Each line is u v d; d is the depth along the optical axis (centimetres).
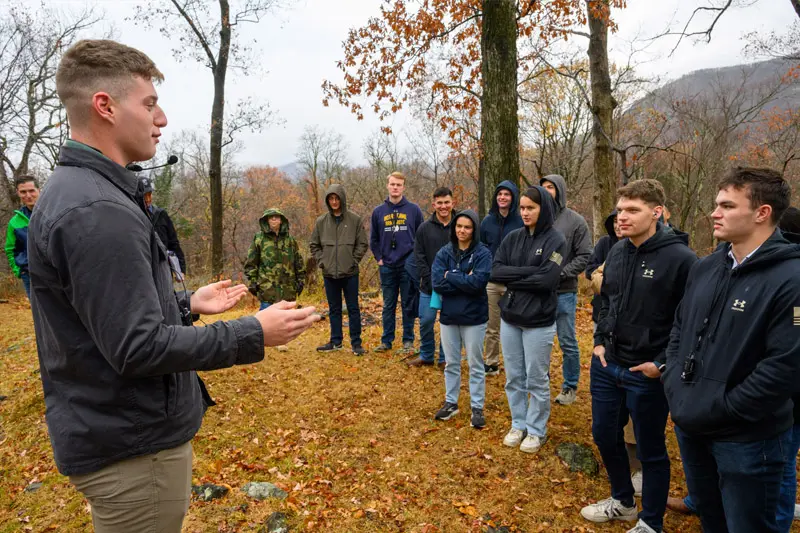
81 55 129
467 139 1473
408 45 1105
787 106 1753
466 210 387
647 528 256
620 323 262
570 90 1977
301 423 411
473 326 387
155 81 147
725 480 200
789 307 179
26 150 1488
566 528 280
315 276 952
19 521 290
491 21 690
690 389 206
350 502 305
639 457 260
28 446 375
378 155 2628
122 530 138
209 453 360
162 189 2483
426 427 400
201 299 177
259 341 133
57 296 124
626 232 255
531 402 359
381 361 559
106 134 134
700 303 211
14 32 1348
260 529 279
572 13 1095
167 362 119
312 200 3147
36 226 122
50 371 132
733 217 197
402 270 575
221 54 1294
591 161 2248
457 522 287
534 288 337
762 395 180
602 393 274
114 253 117
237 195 3416
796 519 277
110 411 130
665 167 2008
